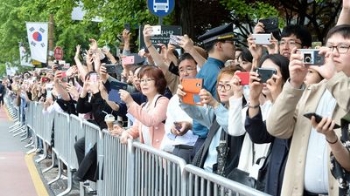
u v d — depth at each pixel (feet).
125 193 21.45
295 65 13.35
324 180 13.53
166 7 34.01
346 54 12.55
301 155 13.79
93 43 31.27
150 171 18.71
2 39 128.16
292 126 14.01
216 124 17.85
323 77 14.14
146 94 21.29
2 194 34.32
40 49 75.82
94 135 26.84
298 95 13.56
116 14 46.88
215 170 17.13
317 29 49.85
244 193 12.23
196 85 17.75
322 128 12.13
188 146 19.79
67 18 58.59
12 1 124.77
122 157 21.89
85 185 29.63
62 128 36.88
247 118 14.66
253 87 14.56
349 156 12.26
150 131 21.24
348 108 12.61
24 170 42.83
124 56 28.60
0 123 93.81
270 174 14.64
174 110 20.35
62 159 36.58
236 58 24.45
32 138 59.11
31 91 61.52
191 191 15.14
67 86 34.35
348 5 14.11
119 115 26.40
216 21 49.65
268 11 43.68
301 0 48.83
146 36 25.71
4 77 170.71
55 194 34.12
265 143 15.05
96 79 28.25
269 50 19.70
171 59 25.81
